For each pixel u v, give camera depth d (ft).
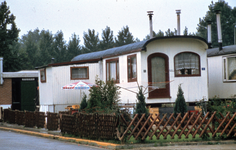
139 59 61.62
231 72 70.79
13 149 36.70
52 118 54.54
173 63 63.00
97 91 53.36
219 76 73.87
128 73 65.57
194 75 63.77
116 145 36.88
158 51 62.64
